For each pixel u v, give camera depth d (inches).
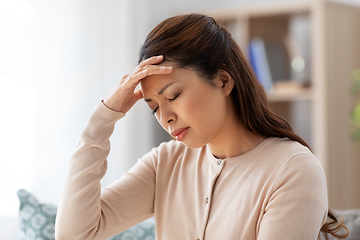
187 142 43.1
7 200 84.6
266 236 39.8
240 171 45.4
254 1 137.3
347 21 120.9
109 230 48.9
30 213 63.1
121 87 45.5
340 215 62.5
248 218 42.8
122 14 111.3
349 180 121.0
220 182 46.2
